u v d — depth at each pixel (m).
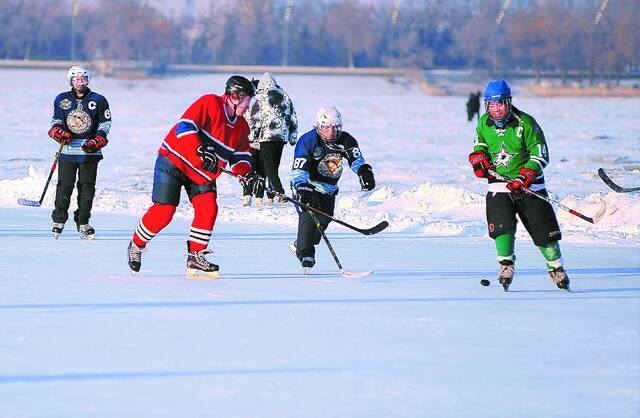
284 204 45.41
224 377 14.59
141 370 14.91
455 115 173.38
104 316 19.12
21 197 45.84
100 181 58.75
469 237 35.53
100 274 25.02
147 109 174.50
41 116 145.00
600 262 29.28
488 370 15.29
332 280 24.77
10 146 89.62
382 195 47.84
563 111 191.88
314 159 25.78
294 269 26.78
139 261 24.89
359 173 25.61
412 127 135.62
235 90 24.45
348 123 143.38
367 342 17.14
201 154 23.92
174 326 18.27
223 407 13.10
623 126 140.50
